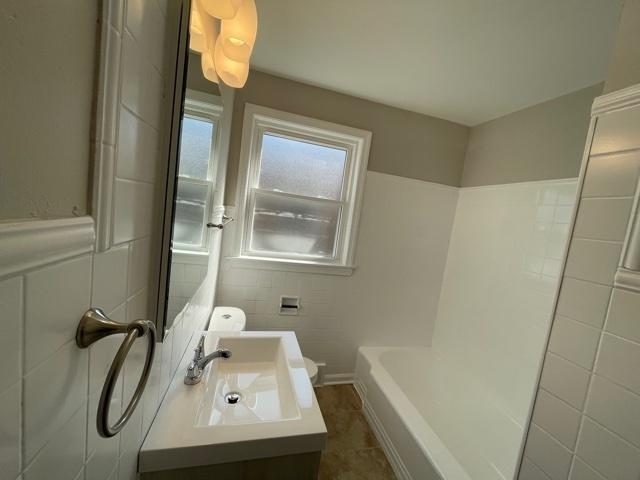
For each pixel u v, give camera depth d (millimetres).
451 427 1807
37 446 298
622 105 737
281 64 1673
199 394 837
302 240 2092
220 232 1789
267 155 1956
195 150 835
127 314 491
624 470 678
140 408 623
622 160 728
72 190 315
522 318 1656
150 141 514
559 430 824
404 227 2174
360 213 2068
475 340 1959
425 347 2324
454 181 2227
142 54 442
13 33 224
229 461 700
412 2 1106
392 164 2090
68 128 299
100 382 425
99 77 335
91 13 317
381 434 1666
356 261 2115
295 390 927
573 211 833
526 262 1667
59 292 306
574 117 1526
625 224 710
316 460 770
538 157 1686
